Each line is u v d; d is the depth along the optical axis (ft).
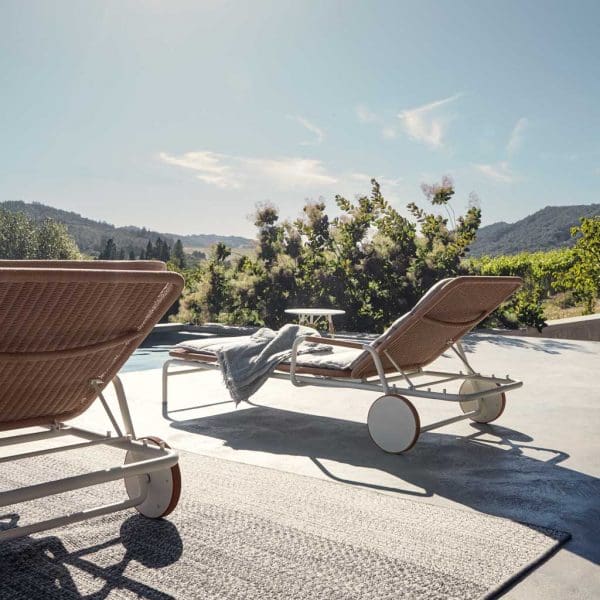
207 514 8.55
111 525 8.18
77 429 8.64
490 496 9.40
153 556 7.29
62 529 8.04
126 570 6.97
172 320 35.96
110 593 6.47
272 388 18.33
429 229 32.73
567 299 56.54
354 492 9.50
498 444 12.33
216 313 35.35
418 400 16.22
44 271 6.27
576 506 9.01
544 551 7.41
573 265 52.34
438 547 7.51
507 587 6.64
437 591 6.46
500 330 33.58
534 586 6.68
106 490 9.50
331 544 7.61
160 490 8.22
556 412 14.99
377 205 33.45
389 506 8.91
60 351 7.36
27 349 7.20
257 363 13.82
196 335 32.99
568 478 10.25
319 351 14.74
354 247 33.32
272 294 33.83
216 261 35.53
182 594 6.43
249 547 7.53
